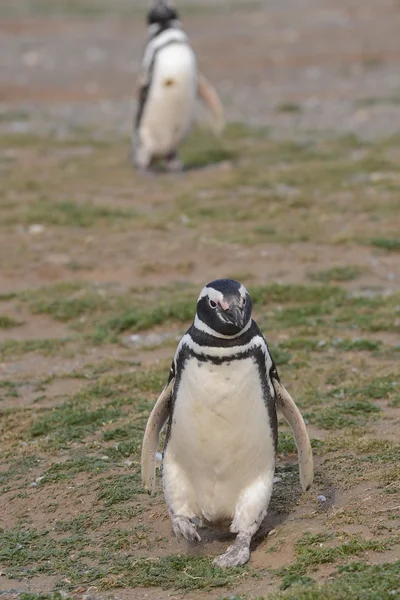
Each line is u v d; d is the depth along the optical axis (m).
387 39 78.81
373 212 37.28
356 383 22.00
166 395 15.67
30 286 30.89
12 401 22.44
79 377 23.61
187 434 15.01
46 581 15.08
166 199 40.84
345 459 18.06
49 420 21.00
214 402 14.63
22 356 25.20
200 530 16.48
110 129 56.06
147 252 33.38
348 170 44.09
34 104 62.78
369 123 54.88
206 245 33.41
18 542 16.38
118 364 24.16
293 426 15.79
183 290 29.77
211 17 95.44
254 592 13.95
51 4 109.62
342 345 24.53
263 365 14.94
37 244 34.56
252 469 15.22
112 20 94.69
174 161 45.75
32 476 18.69
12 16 98.94
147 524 16.59
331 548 14.63
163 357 24.72
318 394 21.59
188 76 43.22
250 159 47.72
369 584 13.46
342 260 32.09
